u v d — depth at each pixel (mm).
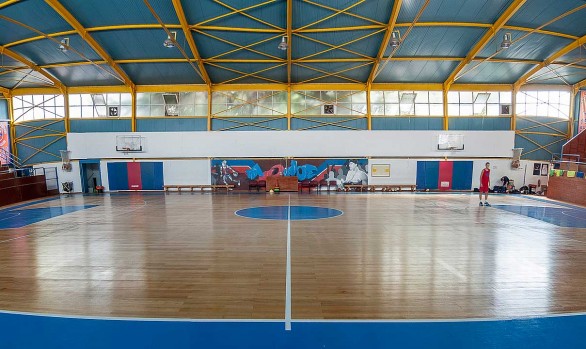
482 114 15719
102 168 15883
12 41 11586
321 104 15781
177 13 10297
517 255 5012
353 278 4055
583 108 15539
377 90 15672
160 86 15570
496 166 15750
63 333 2791
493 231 6746
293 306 3270
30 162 16047
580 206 10617
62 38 11641
